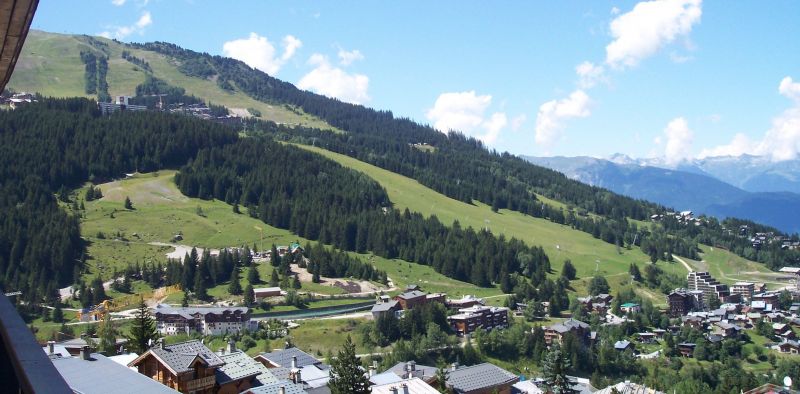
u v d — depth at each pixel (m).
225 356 75.12
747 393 113.25
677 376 179.88
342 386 75.25
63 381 13.49
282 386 66.25
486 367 114.12
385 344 181.00
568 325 199.00
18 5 11.79
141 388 45.41
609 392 104.94
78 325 181.25
